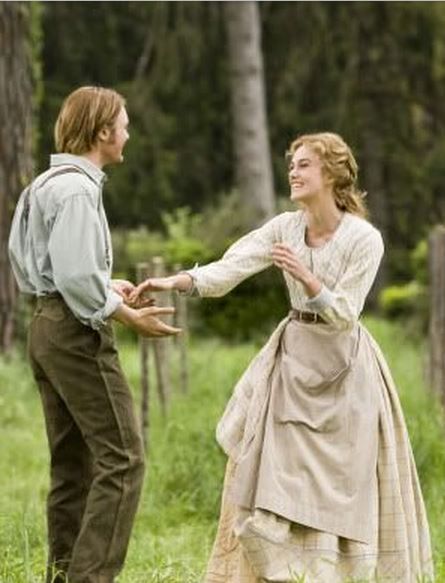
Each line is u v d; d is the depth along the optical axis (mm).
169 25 60969
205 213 47844
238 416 12062
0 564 13102
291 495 11562
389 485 11891
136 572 13656
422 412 22891
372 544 11703
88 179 11359
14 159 29219
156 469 18422
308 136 12070
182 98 63406
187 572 13430
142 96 61406
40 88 29922
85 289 11062
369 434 11773
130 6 62062
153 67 61312
